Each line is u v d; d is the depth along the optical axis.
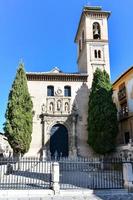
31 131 34.75
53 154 37.06
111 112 34.41
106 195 15.29
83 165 23.73
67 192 15.60
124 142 39.22
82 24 46.69
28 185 17.47
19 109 33.84
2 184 17.72
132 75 37.16
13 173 23.30
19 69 35.81
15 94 34.41
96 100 35.38
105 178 20.83
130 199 14.38
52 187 15.87
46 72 40.31
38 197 14.67
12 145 32.84
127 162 17.28
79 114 39.00
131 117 37.00
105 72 37.12
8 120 33.44
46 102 39.03
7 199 14.13
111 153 34.12
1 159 18.34
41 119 38.22
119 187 17.16
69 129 38.25
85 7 45.28
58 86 40.09
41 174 23.05
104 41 43.50
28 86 39.34
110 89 36.12
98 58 42.53
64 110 39.03
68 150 37.47
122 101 40.72
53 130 38.22
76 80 40.75
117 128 34.47
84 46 44.16
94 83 36.88
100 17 45.06
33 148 36.69
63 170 23.77
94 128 34.69
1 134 44.94
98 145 33.81
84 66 43.62
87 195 15.27
